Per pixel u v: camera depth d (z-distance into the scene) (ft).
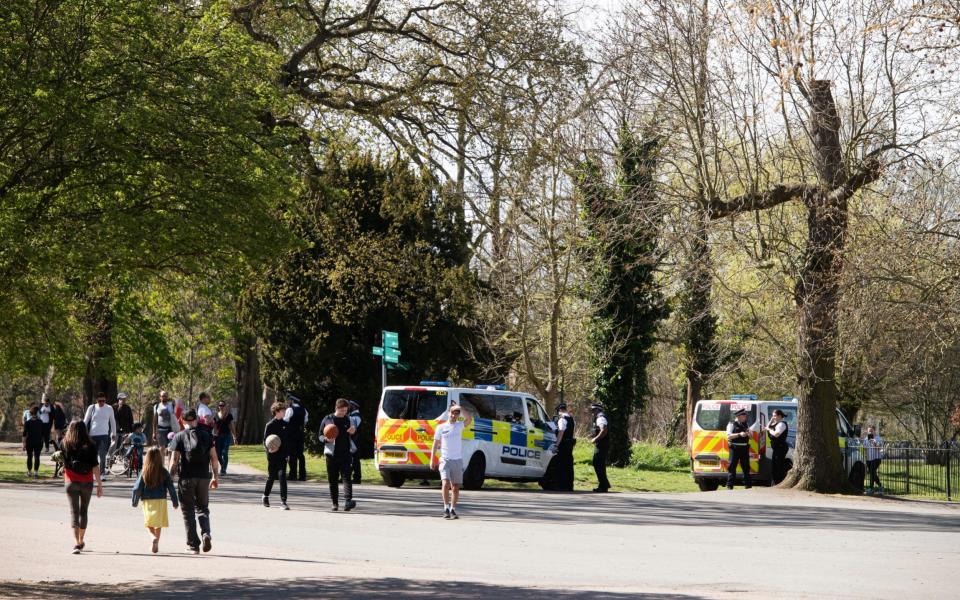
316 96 110.42
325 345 122.83
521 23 110.83
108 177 51.37
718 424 106.83
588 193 127.85
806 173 105.50
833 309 93.66
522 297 134.10
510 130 110.93
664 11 98.63
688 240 97.40
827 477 97.66
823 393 98.07
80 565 47.47
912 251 89.25
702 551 52.95
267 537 57.88
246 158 59.41
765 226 100.83
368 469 116.78
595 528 63.46
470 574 44.47
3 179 50.85
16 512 70.44
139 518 68.64
